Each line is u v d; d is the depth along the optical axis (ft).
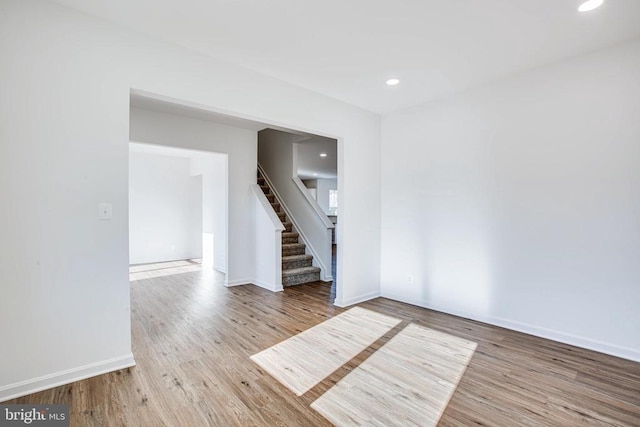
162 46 8.13
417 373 7.66
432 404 6.47
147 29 7.69
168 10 6.94
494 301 10.78
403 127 13.42
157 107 13.03
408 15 7.06
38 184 6.63
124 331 7.74
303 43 8.28
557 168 9.36
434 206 12.39
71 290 7.04
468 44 8.29
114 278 7.57
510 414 6.15
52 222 6.79
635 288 8.18
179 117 14.35
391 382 7.27
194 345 9.15
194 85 8.66
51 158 6.75
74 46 6.98
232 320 11.26
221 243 20.26
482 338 9.70
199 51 8.70
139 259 23.34
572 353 8.68
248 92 9.75
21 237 6.47
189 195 25.59
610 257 8.53
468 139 11.35
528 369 7.85
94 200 7.27
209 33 7.84
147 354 8.54
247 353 8.66
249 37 8.00
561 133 9.27
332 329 10.43
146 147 20.83
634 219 8.16
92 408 6.23
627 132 8.22
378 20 7.25
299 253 18.44
